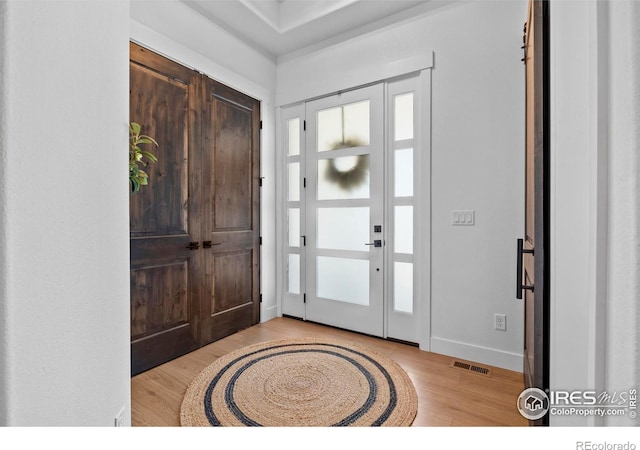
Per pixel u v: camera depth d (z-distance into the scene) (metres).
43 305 0.76
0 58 0.66
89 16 0.93
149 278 2.23
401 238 2.68
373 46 2.75
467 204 2.32
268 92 3.27
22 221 0.70
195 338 2.54
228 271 2.87
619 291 0.37
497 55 2.20
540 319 0.90
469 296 2.32
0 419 0.67
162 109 2.30
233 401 1.78
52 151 0.79
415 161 2.57
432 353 2.44
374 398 1.81
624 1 0.36
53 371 0.79
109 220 1.02
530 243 1.55
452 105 2.37
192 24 2.50
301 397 1.82
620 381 0.37
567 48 0.69
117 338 1.06
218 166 2.77
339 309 3.00
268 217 3.29
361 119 2.87
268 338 2.78
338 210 3.01
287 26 2.88
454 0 2.36
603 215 0.42
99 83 0.97
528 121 1.72
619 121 0.37
